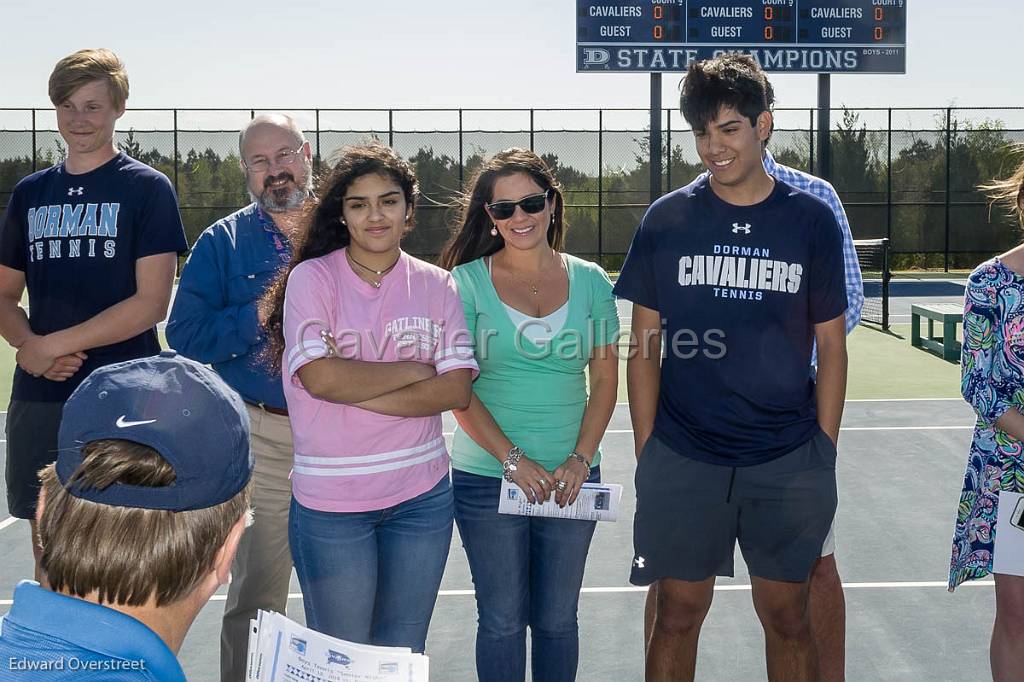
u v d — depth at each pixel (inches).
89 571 46.9
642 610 185.5
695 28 889.5
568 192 959.0
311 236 121.3
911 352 546.0
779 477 120.5
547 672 133.2
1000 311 124.6
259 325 136.9
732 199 119.9
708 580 125.6
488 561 130.2
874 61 896.9
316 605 116.3
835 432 123.6
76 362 136.1
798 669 125.0
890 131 991.6
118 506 47.4
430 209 946.7
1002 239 1001.5
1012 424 122.3
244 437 52.7
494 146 948.6
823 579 139.8
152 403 49.3
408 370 115.6
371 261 119.6
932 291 858.1
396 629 119.5
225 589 196.7
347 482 114.0
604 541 227.3
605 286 136.7
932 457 305.6
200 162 951.0
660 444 124.6
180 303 139.3
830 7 892.0
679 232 120.8
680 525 123.3
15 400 140.3
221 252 141.3
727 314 119.3
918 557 211.6
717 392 120.6
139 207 139.2
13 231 143.9
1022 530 122.6
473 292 130.8
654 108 933.2
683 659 127.1
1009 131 990.4
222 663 139.5
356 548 114.9
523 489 125.6
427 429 119.0
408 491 116.5
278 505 139.3
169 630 50.3
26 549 222.4
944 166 995.3
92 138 138.3
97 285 138.4
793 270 118.4
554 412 131.0
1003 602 126.6
